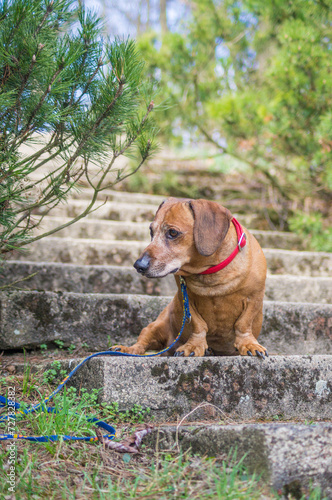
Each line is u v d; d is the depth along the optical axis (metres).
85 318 3.79
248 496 1.91
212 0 7.09
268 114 6.09
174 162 8.86
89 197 6.55
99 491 1.96
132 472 2.18
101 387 2.65
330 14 5.77
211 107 6.31
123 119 2.79
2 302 3.63
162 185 7.63
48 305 3.73
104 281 4.45
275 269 5.41
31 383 3.00
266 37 6.89
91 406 2.62
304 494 2.05
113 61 2.63
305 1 5.79
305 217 5.99
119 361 2.68
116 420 2.60
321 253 5.59
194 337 3.03
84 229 5.57
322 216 6.73
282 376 2.84
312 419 2.86
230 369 2.78
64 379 2.97
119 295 3.89
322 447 2.12
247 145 6.41
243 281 2.91
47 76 2.52
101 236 5.62
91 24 2.67
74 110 2.81
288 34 5.76
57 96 2.80
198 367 2.75
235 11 6.91
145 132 2.99
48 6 2.45
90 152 2.85
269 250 5.45
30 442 2.34
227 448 2.24
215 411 2.72
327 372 2.93
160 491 1.98
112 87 2.68
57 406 2.51
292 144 6.18
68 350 3.72
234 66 7.45
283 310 3.98
